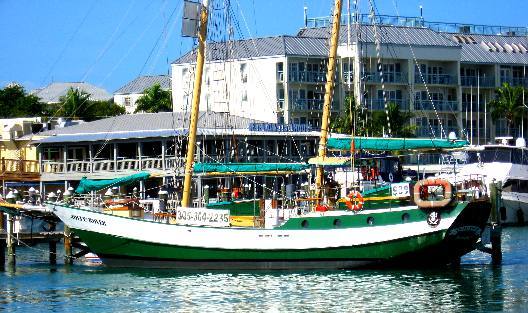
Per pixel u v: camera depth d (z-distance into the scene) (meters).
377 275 61.19
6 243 72.50
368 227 61.25
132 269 64.50
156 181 101.19
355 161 68.50
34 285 60.38
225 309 53.12
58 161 109.19
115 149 104.44
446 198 59.84
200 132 94.38
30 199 77.00
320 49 133.25
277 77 130.75
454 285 58.56
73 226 64.88
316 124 133.38
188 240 62.81
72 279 62.03
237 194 75.12
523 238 87.56
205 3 65.19
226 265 62.78
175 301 55.12
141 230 63.44
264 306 53.62
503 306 52.97
